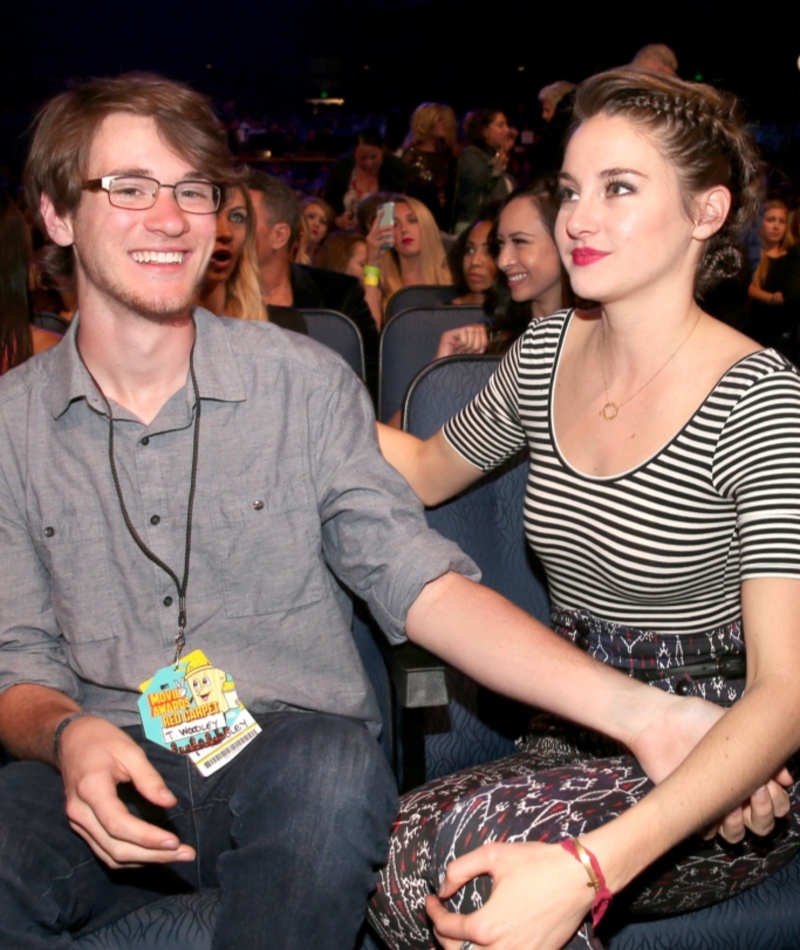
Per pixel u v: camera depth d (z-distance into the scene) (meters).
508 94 15.21
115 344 1.36
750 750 1.11
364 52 16.94
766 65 9.79
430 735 1.69
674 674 1.40
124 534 1.38
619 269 1.31
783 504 1.24
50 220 1.38
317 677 1.42
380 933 1.32
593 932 1.13
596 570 1.42
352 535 1.41
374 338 3.81
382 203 4.63
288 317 2.79
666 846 1.09
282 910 1.14
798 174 4.71
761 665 1.17
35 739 1.26
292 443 1.42
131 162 1.30
